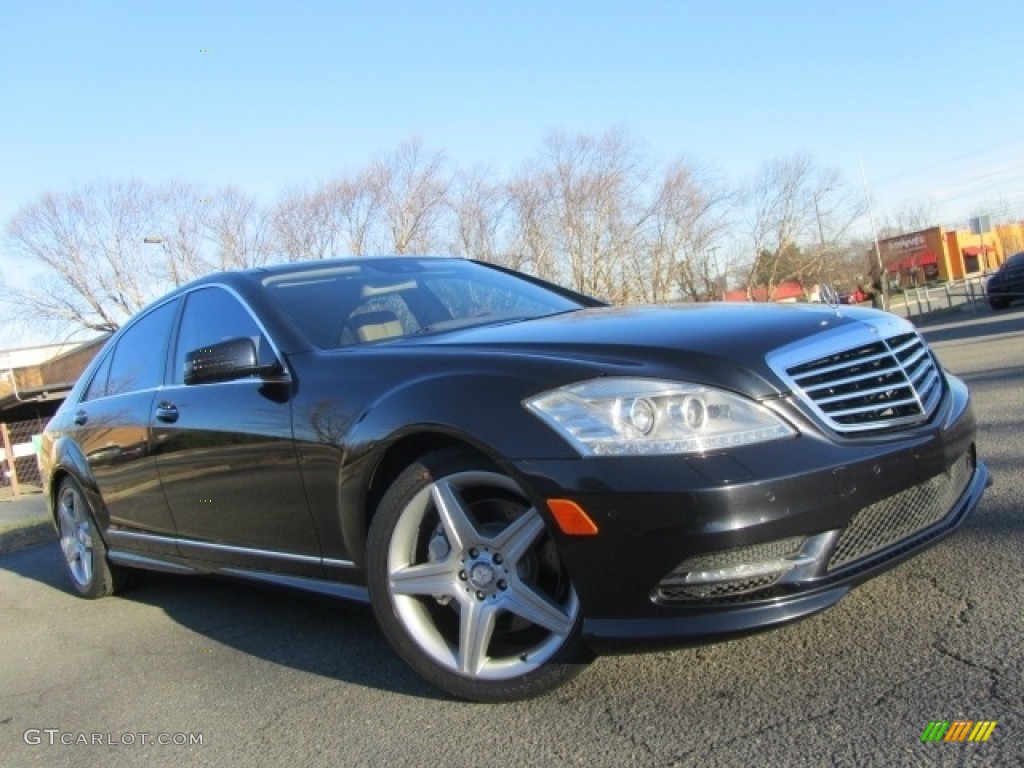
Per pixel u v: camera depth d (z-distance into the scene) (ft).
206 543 12.91
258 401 11.35
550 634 8.97
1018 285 77.41
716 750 7.86
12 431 55.31
